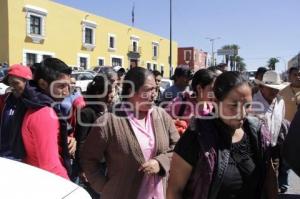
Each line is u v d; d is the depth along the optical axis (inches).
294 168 91.7
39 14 1217.4
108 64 1649.9
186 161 94.8
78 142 158.9
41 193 81.4
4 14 1103.0
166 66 2269.9
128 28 1811.0
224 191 92.5
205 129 93.7
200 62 2556.6
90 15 1507.1
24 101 110.3
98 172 127.0
